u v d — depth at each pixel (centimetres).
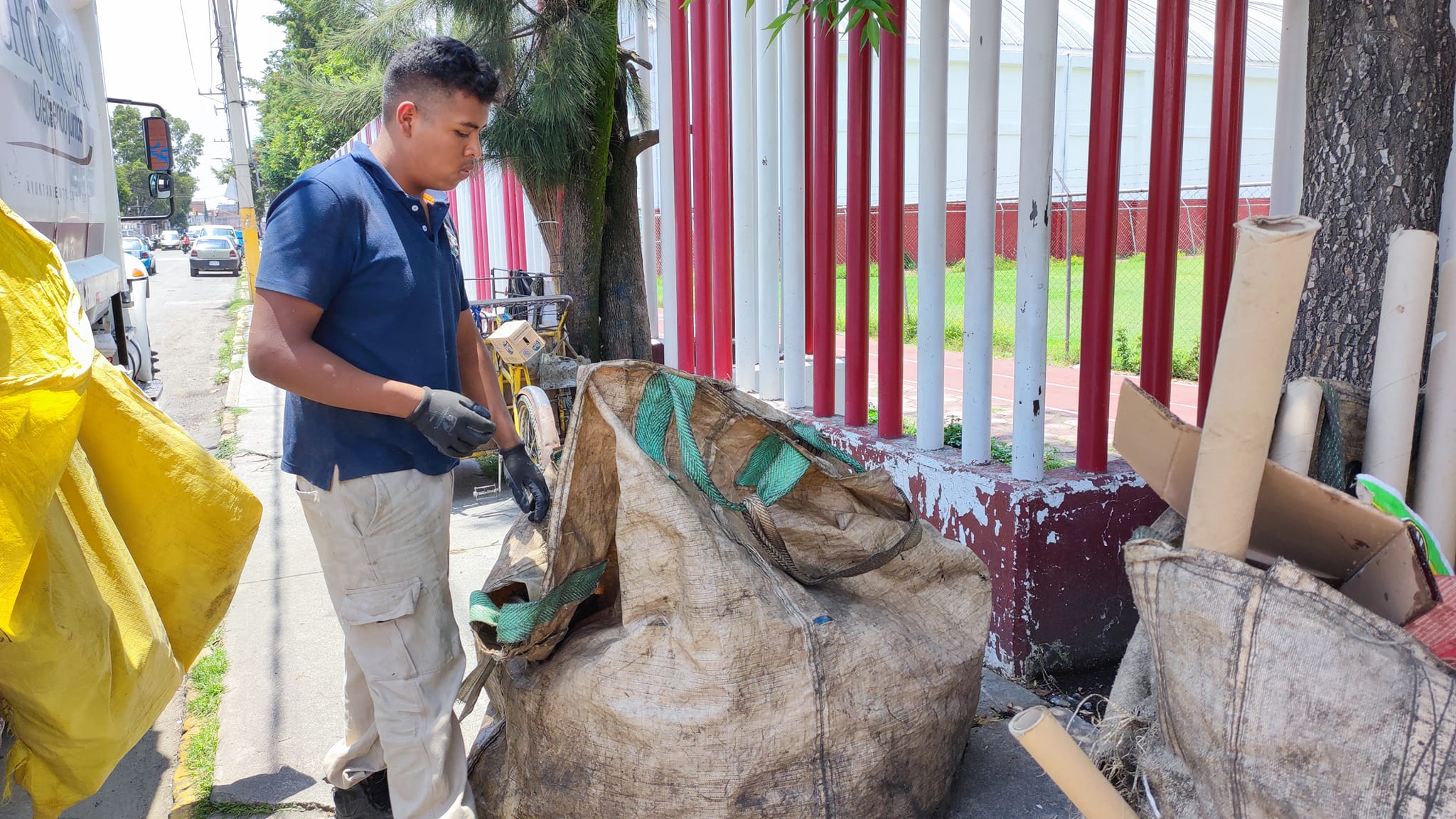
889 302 412
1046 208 329
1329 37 282
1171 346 367
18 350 179
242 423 848
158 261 4647
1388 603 174
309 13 702
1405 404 237
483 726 278
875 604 251
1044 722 162
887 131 400
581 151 652
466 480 646
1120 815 164
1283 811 156
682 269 588
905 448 404
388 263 217
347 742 257
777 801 218
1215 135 374
